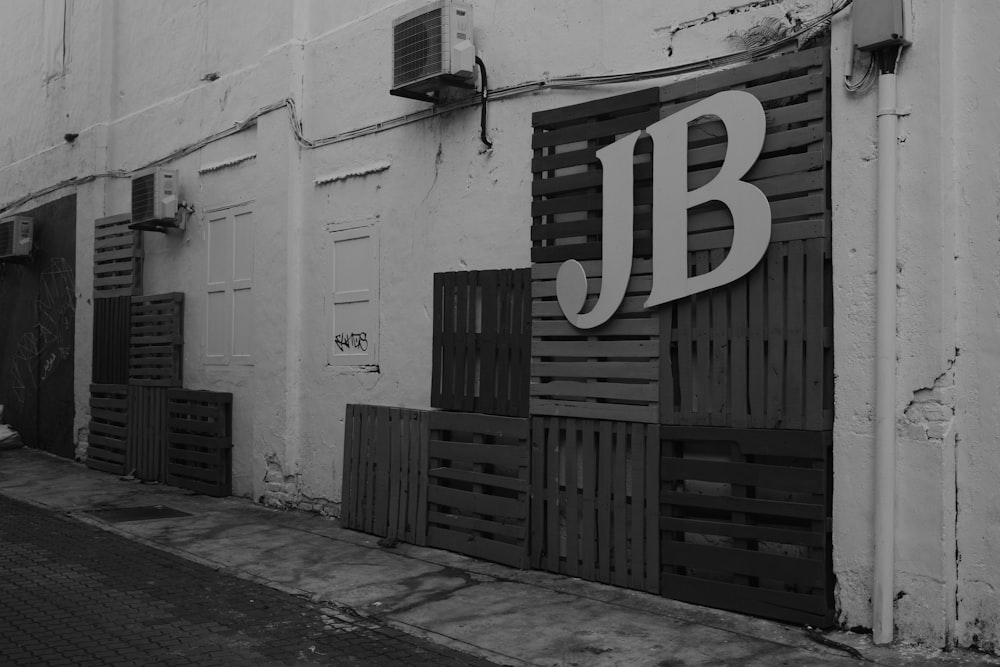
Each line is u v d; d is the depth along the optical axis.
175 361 11.09
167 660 4.89
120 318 12.03
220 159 10.62
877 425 4.95
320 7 9.38
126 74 12.68
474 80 7.48
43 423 14.02
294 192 9.38
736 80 5.67
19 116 15.36
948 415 4.79
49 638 5.26
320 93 9.23
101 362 12.38
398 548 7.54
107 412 12.13
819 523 5.18
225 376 10.38
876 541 4.93
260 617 5.75
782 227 5.37
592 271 6.38
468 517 7.21
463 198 7.60
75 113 13.57
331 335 8.92
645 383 6.05
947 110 4.84
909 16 4.92
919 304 4.88
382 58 8.51
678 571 5.87
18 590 6.31
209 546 7.71
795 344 5.30
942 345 4.79
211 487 10.17
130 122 12.42
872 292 5.06
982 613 4.73
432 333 7.71
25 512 9.30
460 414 7.28
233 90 10.40
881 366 4.94
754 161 5.48
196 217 10.98
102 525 8.60
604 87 6.54
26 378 14.63
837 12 5.23
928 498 4.80
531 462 6.73
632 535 6.05
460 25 7.29
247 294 10.09
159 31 11.97
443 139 7.80
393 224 8.27
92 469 12.34
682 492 5.80
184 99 11.29
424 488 7.56
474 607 5.87
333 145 9.01
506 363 6.99
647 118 6.12
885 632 4.86
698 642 5.07
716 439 5.64
